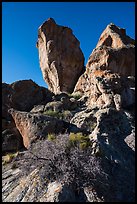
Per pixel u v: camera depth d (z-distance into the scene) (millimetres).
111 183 8516
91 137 10688
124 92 15039
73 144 9516
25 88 17062
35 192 8281
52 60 24797
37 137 11938
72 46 25656
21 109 16297
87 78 20422
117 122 12078
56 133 12023
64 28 26234
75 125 12711
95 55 20719
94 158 8867
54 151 9164
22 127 12844
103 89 15250
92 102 16391
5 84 16625
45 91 17969
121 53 19656
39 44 27406
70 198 7816
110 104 14297
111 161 9398
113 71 19125
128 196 8359
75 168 8555
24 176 9289
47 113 14594
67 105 16047
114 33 22969
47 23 25891
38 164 9148
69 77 24484
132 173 9344
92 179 8266
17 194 8500
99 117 11852
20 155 10797
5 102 15828
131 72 19453
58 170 8680
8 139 12727
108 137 10672
